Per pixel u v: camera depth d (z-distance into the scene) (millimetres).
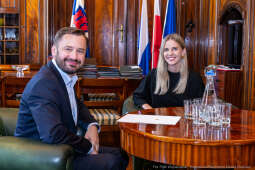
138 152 1652
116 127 3195
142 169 2611
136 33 6348
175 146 1511
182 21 6180
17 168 1435
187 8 6141
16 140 1523
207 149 1465
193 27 6152
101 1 6352
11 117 2043
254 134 1577
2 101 2902
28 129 1690
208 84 2742
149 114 2123
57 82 1709
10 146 1462
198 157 1477
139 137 1636
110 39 6406
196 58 6148
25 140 1532
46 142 1522
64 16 6211
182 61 2730
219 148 1461
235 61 4977
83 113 2119
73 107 1942
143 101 2717
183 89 2730
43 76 1679
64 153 1424
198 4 6070
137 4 6289
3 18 5977
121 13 6332
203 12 5945
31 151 1432
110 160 1715
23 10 5965
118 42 6383
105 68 3689
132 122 1855
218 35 5402
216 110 1810
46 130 1523
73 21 4402
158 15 4887
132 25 6344
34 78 1696
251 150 1487
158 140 1543
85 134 2004
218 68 4980
